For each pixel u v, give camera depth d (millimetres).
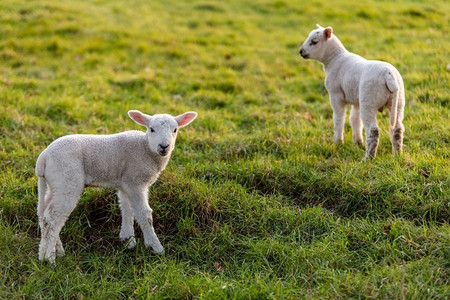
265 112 9789
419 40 13164
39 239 5965
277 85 11344
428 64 10992
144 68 12586
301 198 6629
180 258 5801
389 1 17672
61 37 14164
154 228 6191
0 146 7973
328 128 8773
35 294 5023
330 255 5371
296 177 6852
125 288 5160
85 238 6086
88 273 5574
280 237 5855
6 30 14250
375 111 6934
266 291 4863
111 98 10617
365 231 5730
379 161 6879
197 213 6277
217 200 6359
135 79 11609
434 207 5879
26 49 13422
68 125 9141
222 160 7664
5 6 15766
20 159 7586
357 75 7211
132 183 5664
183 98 10844
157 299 4930
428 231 5504
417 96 9531
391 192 6266
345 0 17938
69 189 5297
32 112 9492
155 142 5531
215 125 9195
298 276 5168
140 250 5883
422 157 6906
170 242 5992
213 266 5582
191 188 6535
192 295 4945
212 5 17688
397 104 6785
